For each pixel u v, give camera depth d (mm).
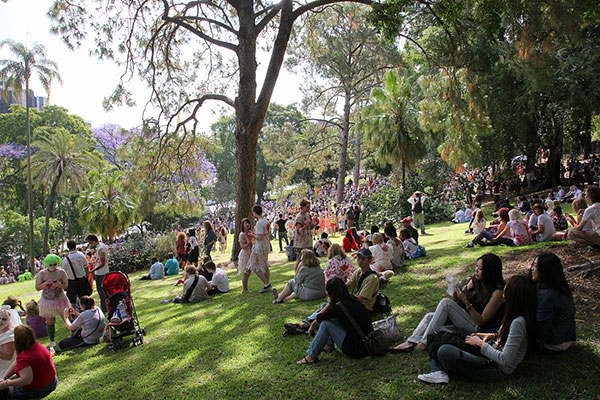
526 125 21328
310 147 32750
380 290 7672
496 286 4508
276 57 14203
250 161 14812
